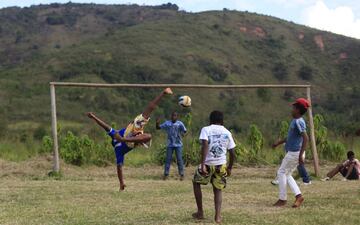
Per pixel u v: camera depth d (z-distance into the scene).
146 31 77.44
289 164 9.67
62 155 18.45
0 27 102.62
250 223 8.05
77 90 53.59
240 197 10.79
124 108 49.56
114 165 18.91
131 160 19.67
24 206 9.74
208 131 8.03
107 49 69.06
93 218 8.50
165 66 64.69
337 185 13.00
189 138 19.75
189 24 82.50
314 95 64.44
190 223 8.05
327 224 8.00
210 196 10.91
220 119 8.14
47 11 114.31
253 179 15.75
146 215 8.70
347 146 23.16
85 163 18.50
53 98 15.21
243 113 52.28
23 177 15.43
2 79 58.38
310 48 82.94
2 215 8.80
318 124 20.38
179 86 15.14
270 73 71.75
